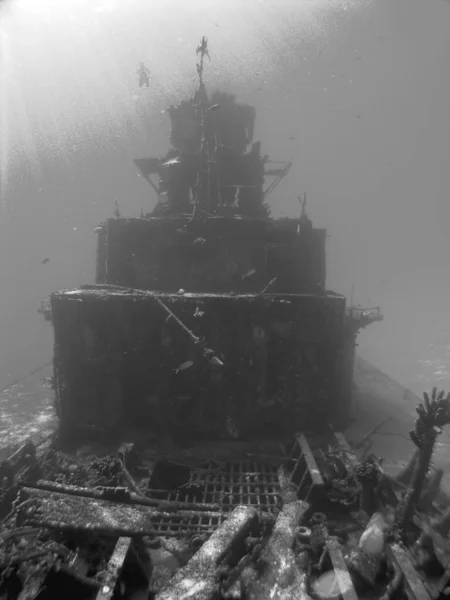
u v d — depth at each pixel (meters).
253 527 6.49
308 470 7.85
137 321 10.76
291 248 12.56
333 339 10.88
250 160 14.27
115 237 12.82
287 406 10.95
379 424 11.58
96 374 10.78
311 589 5.43
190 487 8.09
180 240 12.67
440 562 5.80
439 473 7.61
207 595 4.81
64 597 5.29
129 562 5.83
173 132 14.48
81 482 8.06
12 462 8.44
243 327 10.66
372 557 6.02
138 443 10.31
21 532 6.44
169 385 10.80
